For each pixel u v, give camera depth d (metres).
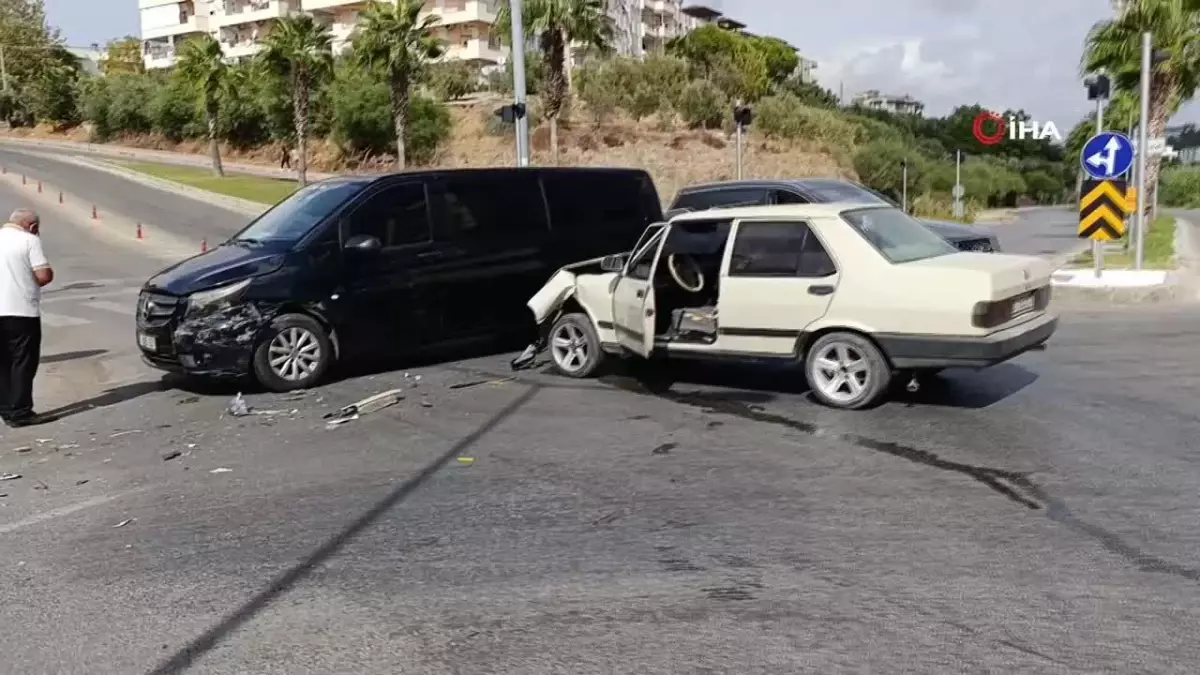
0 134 82.12
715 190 12.66
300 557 4.88
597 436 7.02
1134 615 3.86
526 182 10.71
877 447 6.39
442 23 74.56
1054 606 3.97
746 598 4.16
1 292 7.94
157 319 9.01
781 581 4.33
